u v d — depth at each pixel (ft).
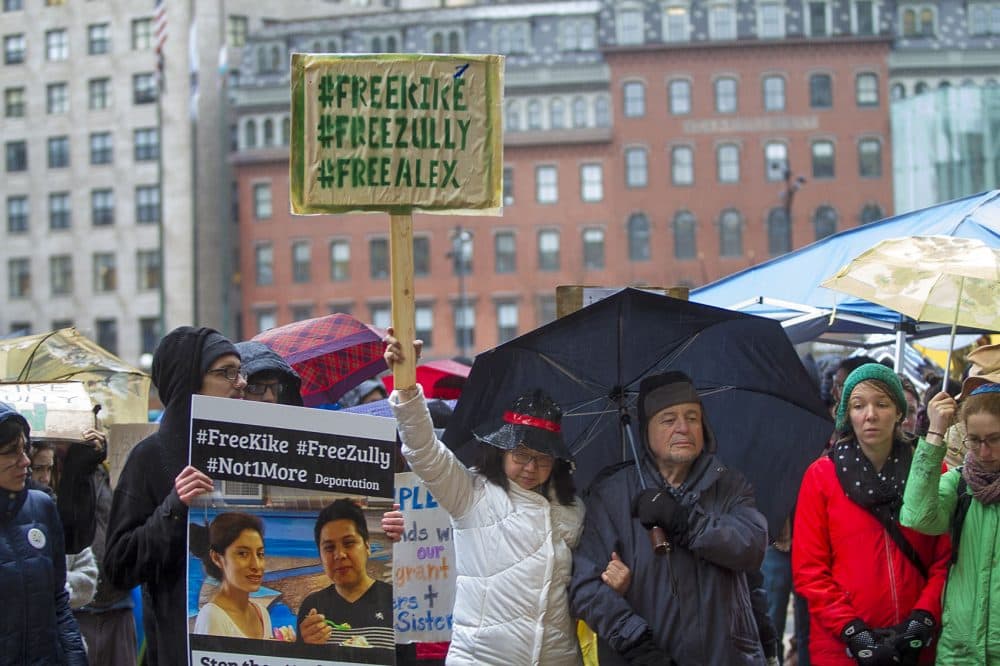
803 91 217.56
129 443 23.27
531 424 16.26
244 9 241.35
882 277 17.63
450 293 221.46
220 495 15.78
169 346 16.72
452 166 16.14
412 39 228.63
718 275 217.15
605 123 220.64
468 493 16.48
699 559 15.81
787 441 17.95
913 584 17.79
